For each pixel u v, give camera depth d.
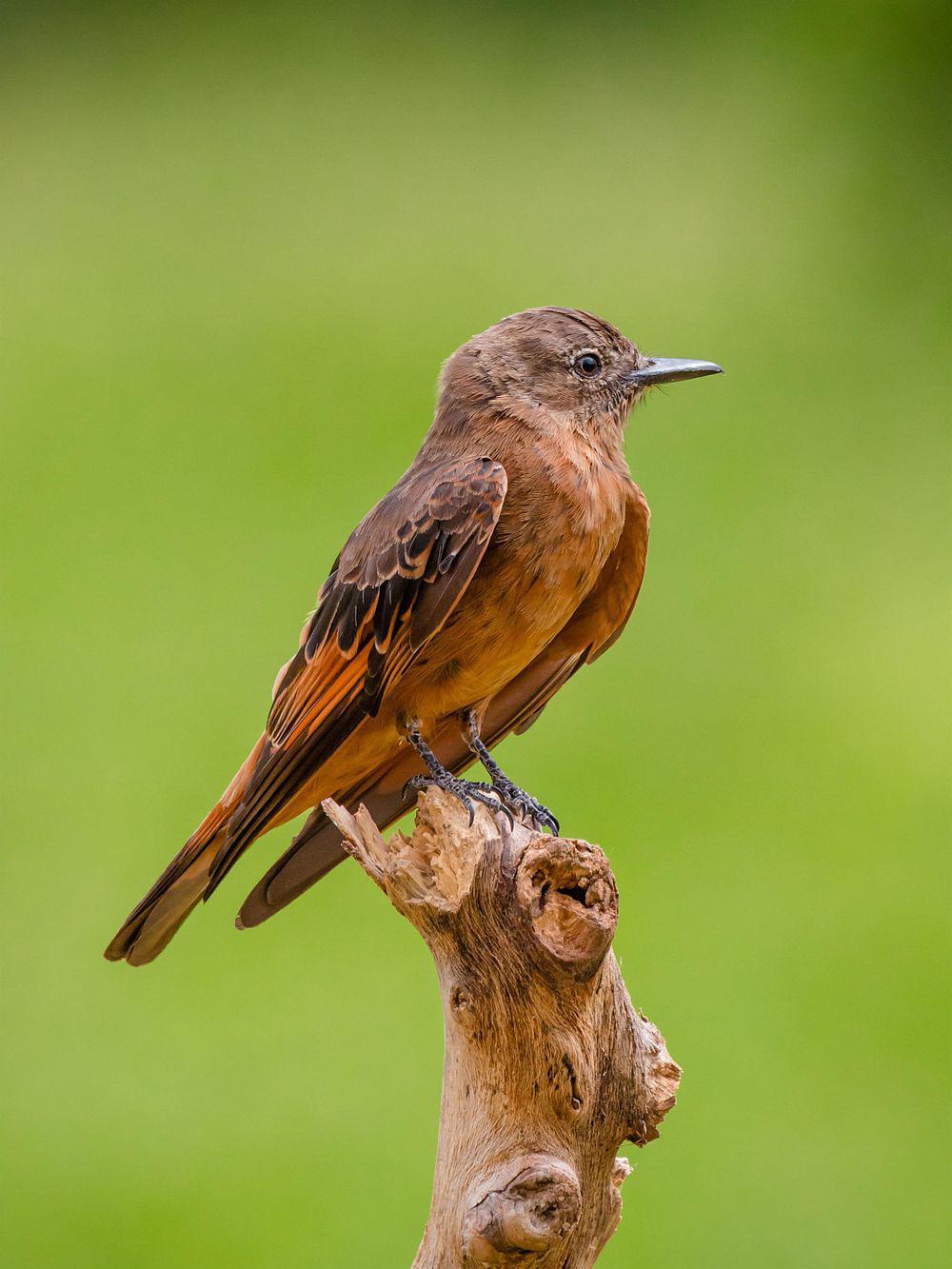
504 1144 5.44
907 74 22.36
